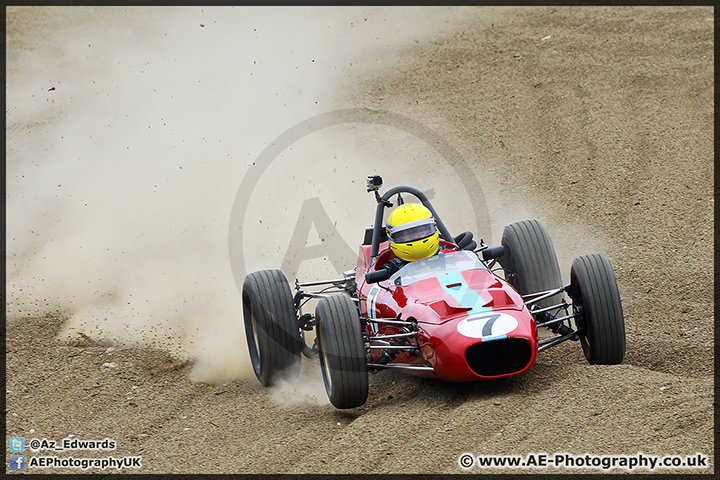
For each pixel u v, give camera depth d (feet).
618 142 162.40
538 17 248.32
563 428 67.46
